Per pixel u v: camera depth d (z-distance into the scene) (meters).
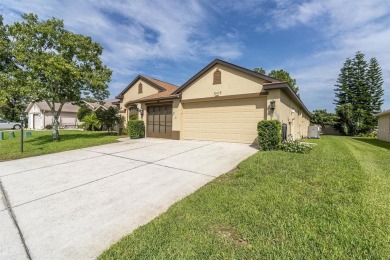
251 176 4.80
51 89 11.65
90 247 2.61
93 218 3.34
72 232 2.96
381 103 30.52
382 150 9.64
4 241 2.78
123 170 5.97
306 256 2.12
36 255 2.49
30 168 6.46
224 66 10.47
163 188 4.54
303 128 20.50
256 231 2.61
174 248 2.38
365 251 2.15
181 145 10.00
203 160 6.84
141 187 4.63
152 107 14.09
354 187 3.89
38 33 11.26
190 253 2.27
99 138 13.52
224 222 2.86
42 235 2.90
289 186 4.04
